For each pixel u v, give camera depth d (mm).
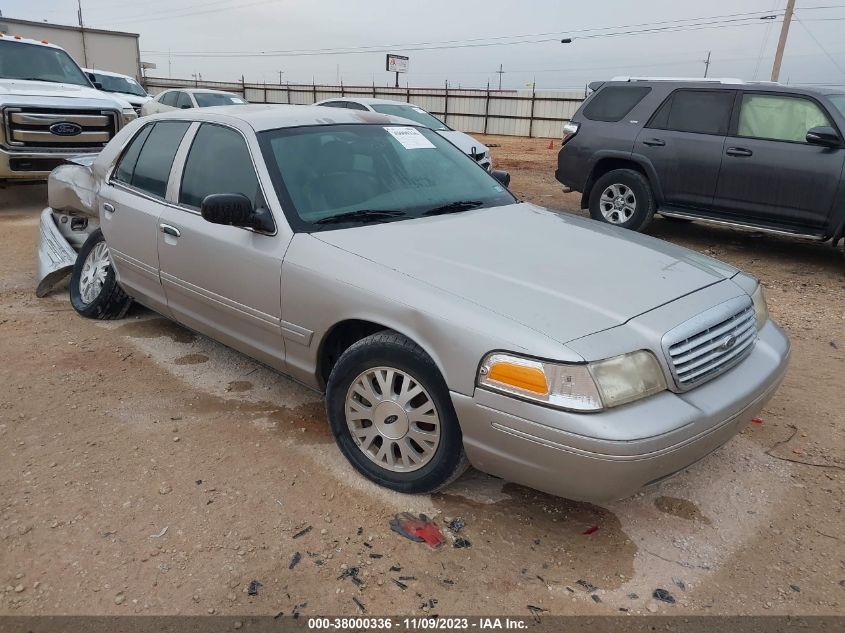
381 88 37312
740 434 3709
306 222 3381
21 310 5441
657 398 2551
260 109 4258
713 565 2705
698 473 3326
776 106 7258
